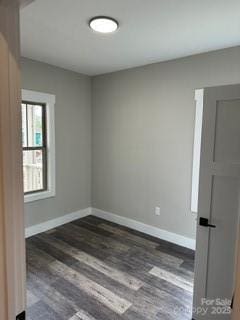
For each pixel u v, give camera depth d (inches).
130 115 150.2
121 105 154.2
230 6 76.9
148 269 110.7
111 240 139.9
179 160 131.6
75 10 80.4
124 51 119.1
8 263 34.6
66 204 163.3
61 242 136.3
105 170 168.4
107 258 119.8
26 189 143.6
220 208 73.1
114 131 159.8
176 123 130.9
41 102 141.8
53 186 152.9
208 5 76.5
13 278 35.5
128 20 87.0
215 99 71.1
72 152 163.2
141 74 142.6
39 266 111.3
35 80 137.6
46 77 142.6
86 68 149.9
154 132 140.2
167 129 134.7
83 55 126.0
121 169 158.9
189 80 124.4
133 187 153.6
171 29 93.8
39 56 128.5
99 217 175.2
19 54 34.7
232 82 112.0
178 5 76.7
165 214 140.3
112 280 101.9
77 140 165.5
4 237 34.0
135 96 146.6
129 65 142.0
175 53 120.6
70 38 104.0
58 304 87.2
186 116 126.8
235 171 69.7
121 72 152.0
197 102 121.5
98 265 113.3
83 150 170.6
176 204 135.2
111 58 130.0
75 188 168.1
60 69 149.6
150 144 142.6
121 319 80.7
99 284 99.0
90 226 159.5
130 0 74.2
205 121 73.3
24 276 37.5
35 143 145.3
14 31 33.7
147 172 145.9
